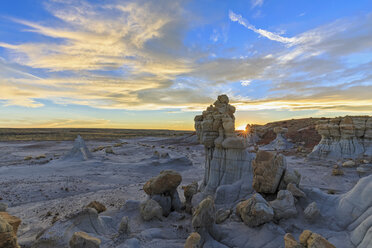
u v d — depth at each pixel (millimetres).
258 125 95062
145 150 73625
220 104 22016
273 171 15711
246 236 11938
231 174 19906
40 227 15539
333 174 29141
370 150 37812
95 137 145250
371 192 11492
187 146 88562
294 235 11602
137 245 11148
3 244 8070
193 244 9812
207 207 12625
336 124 42094
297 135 68625
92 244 9305
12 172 36594
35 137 130375
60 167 40750
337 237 10562
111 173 38000
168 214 17578
